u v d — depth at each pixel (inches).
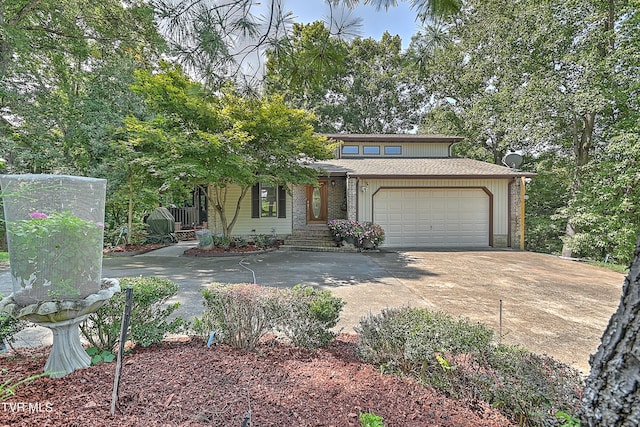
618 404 43.8
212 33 90.8
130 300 80.1
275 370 101.3
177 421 70.7
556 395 78.0
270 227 500.4
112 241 476.1
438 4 93.4
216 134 346.9
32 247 84.8
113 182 437.7
